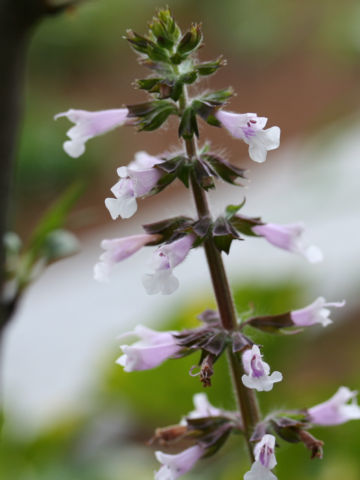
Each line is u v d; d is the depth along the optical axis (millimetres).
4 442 421
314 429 391
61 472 408
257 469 259
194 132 266
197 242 268
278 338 413
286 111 1678
